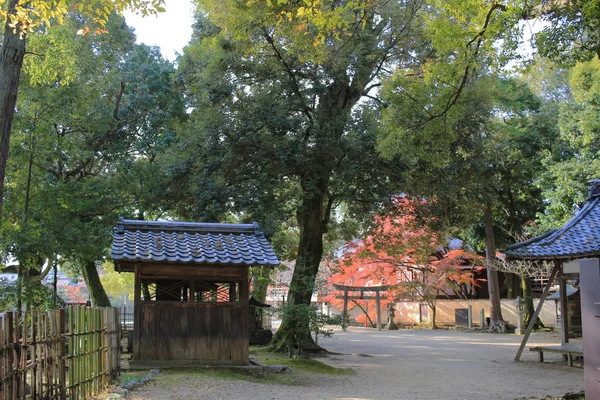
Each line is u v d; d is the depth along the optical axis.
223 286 13.42
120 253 11.23
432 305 36.94
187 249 11.84
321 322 15.75
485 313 36.31
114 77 20.47
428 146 13.10
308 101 17.89
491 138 23.27
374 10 16.48
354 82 18.77
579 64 22.02
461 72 11.77
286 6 12.14
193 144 17.61
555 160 27.48
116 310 10.72
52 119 16.28
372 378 13.37
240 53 16.98
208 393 9.38
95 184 17.69
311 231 19.56
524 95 30.06
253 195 16.16
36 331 7.04
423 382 12.79
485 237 33.00
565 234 16.23
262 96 16.78
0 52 9.08
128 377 10.41
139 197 18.67
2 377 6.03
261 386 10.70
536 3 10.26
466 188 18.75
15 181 16.94
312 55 13.80
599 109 21.17
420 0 16.58
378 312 36.19
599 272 5.63
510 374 14.41
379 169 17.39
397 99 12.30
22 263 15.59
